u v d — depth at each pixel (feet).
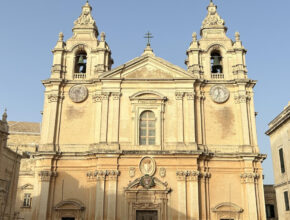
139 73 117.29
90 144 110.52
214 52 125.08
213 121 113.70
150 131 111.75
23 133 199.93
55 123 112.78
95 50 121.19
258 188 106.22
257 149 110.32
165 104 113.70
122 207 103.09
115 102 113.09
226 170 107.86
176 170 105.50
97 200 102.63
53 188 106.83
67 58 121.49
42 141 111.75
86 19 127.24
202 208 103.09
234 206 103.60
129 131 111.04
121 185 104.88
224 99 115.14
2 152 121.90
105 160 105.91
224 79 118.32
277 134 121.49
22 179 167.73
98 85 116.06
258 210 103.55
